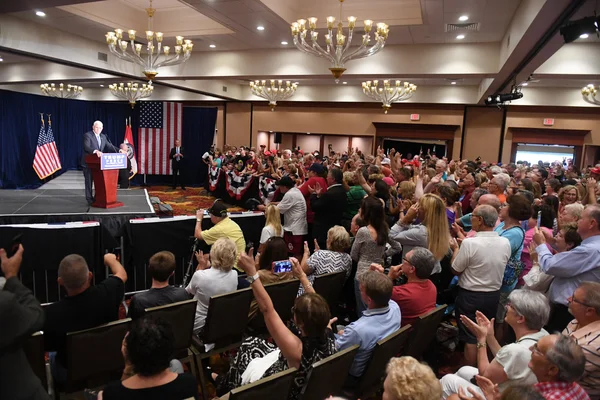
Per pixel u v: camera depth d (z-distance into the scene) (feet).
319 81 56.95
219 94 60.54
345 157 42.11
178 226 17.10
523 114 53.72
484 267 10.59
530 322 7.58
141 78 43.29
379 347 7.77
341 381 7.48
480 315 8.28
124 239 16.65
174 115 47.32
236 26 30.63
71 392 8.51
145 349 5.76
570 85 49.62
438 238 11.49
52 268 15.56
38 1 20.58
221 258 10.86
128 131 40.45
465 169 26.96
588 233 9.38
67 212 20.18
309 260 12.73
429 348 11.21
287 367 7.51
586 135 51.39
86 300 8.64
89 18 30.76
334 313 13.33
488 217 10.77
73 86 63.00
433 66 33.68
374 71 35.29
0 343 5.97
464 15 25.61
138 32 34.99
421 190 15.88
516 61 27.86
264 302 7.12
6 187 37.65
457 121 56.34
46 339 8.55
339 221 18.47
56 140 44.47
